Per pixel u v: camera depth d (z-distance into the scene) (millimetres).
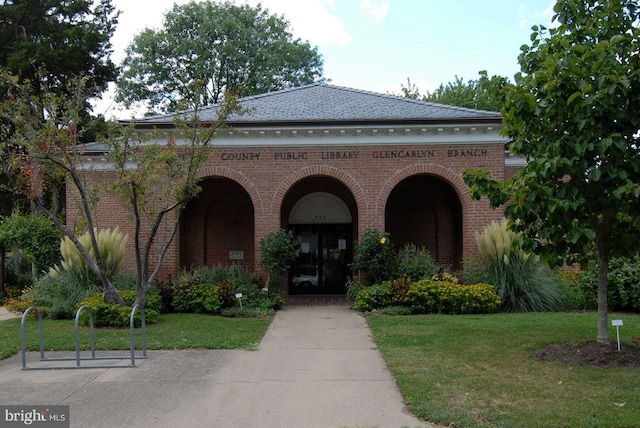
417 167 14039
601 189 6535
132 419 4945
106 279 10438
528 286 11906
